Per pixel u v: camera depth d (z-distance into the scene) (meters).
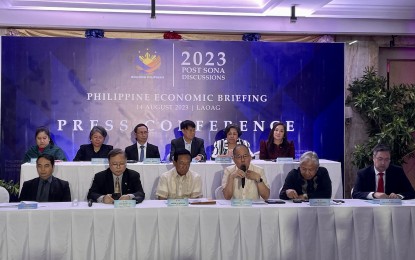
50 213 4.10
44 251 4.09
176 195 5.21
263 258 4.24
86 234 4.13
